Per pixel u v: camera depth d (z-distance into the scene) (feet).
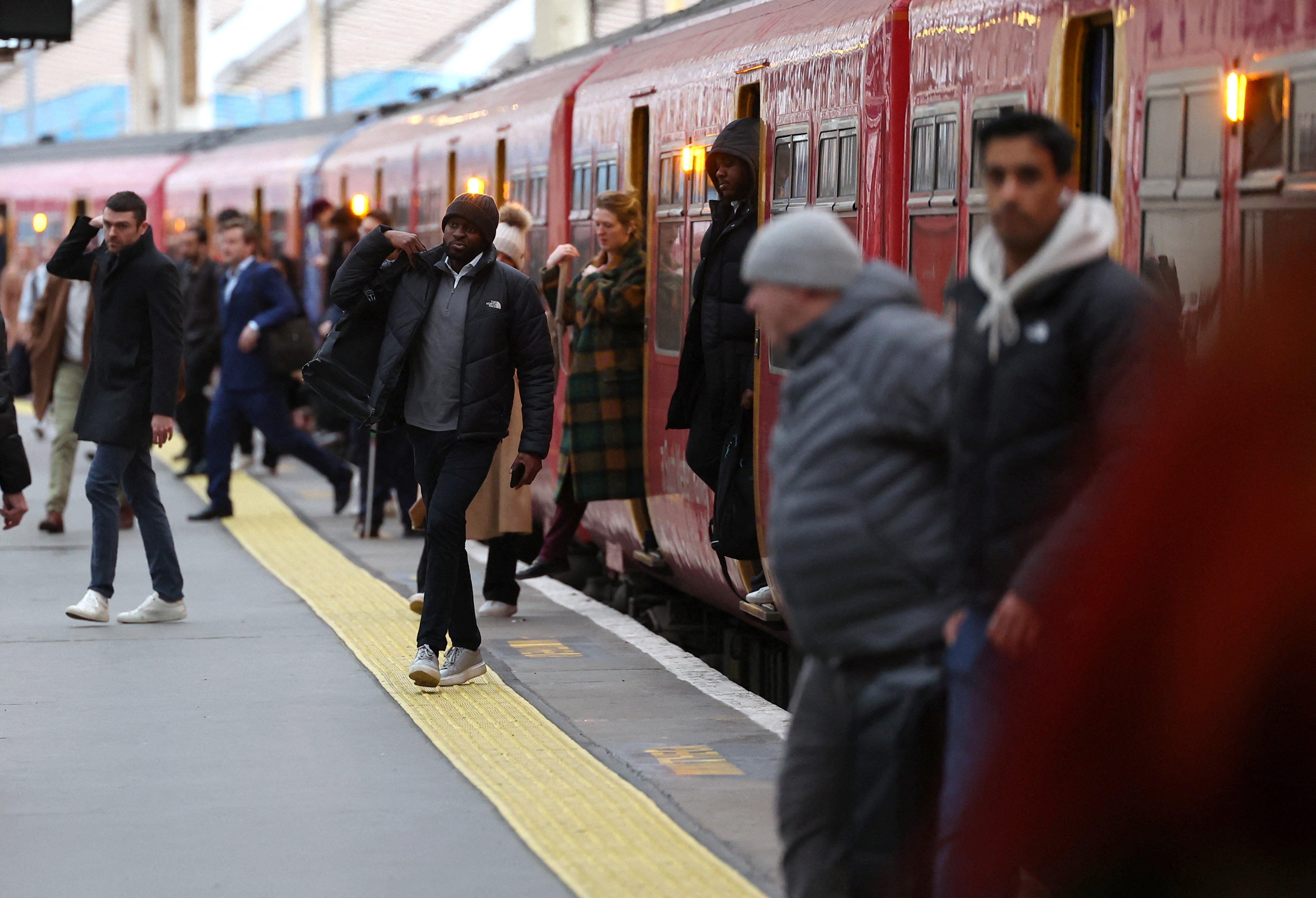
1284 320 34.76
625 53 103.86
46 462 175.01
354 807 56.75
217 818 55.57
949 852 37.78
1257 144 44.06
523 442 73.26
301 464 178.91
